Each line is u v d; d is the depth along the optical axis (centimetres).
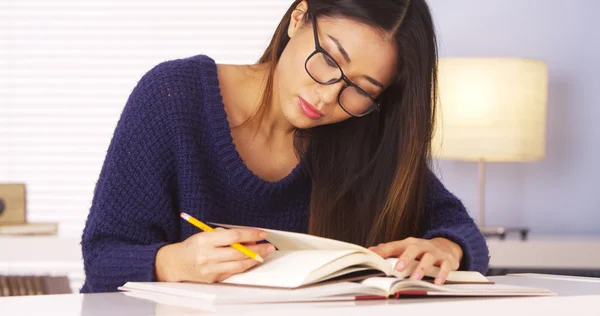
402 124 154
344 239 160
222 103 154
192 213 152
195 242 116
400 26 142
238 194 155
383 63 141
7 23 351
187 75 153
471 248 140
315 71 138
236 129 157
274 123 159
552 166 336
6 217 267
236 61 349
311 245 116
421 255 116
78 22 351
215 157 153
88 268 140
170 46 350
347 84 139
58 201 347
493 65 288
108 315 85
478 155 288
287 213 162
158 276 124
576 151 336
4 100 349
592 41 336
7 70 350
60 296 104
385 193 159
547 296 106
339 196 158
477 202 333
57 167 349
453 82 290
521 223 336
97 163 349
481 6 338
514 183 336
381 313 89
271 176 160
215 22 350
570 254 269
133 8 350
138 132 148
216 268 112
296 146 159
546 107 304
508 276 142
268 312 84
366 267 109
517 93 288
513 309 96
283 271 107
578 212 335
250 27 350
